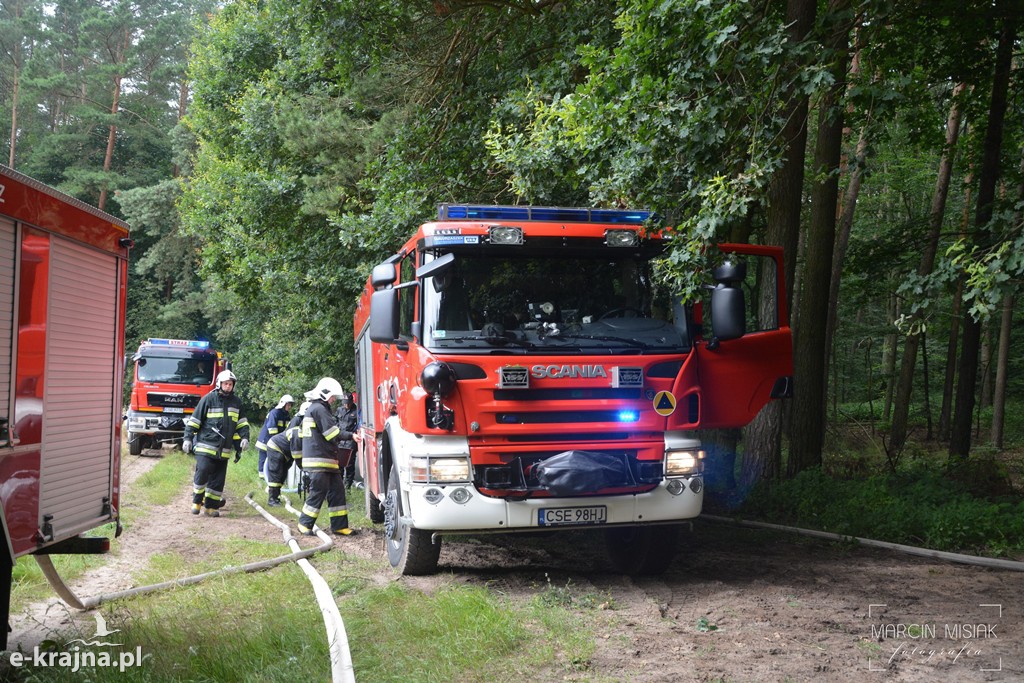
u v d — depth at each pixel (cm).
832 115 820
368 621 598
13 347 491
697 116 790
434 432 672
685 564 805
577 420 688
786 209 1180
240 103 1825
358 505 1327
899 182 2103
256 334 3080
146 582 743
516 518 672
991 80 1516
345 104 1647
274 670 481
